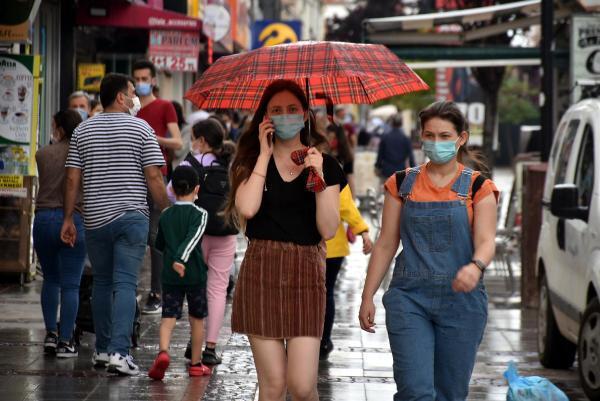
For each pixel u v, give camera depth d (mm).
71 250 12484
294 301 8031
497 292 20656
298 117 8016
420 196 8000
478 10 28016
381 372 12727
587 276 11641
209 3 42281
